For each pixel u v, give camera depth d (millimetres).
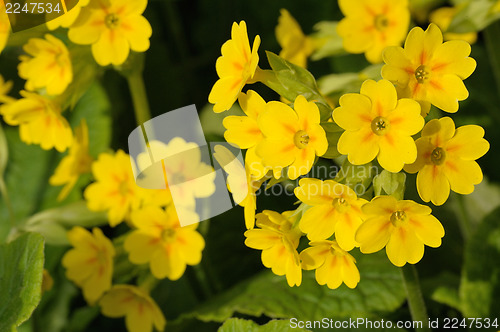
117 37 319
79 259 363
